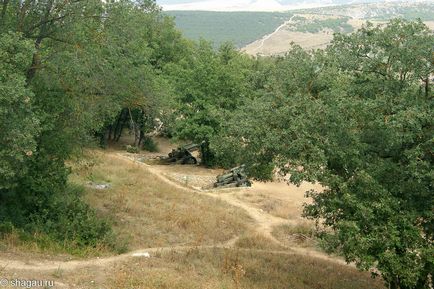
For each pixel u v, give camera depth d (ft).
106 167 106.32
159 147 187.62
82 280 41.86
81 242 54.75
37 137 59.21
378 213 46.42
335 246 49.24
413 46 46.80
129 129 193.57
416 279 44.60
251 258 62.90
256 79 62.13
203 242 68.28
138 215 74.49
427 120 44.60
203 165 145.69
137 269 47.73
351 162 48.96
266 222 86.89
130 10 62.69
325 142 47.14
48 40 63.57
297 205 102.27
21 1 60.13
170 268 50.57
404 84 48.93
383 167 47.47
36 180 59.36
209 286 45.39
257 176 58.03
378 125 46.55
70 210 61.36
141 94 68.23
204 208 85.61
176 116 134.92
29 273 41.47
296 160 47.24
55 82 61.11
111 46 60.80
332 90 49.39
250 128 50.90
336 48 52.34
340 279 61.36
